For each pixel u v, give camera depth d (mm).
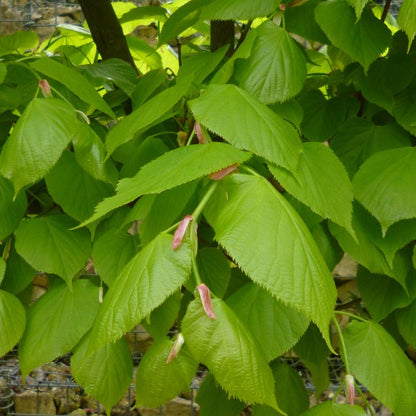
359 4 599
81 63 1073
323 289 494
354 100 755
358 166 708
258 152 524
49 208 741
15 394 1506
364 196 630
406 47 723
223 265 686
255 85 634
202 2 708
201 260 685
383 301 701
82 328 646
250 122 538
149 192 493
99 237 685
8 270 688
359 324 639
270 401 481
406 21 569
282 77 635
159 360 565
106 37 898
